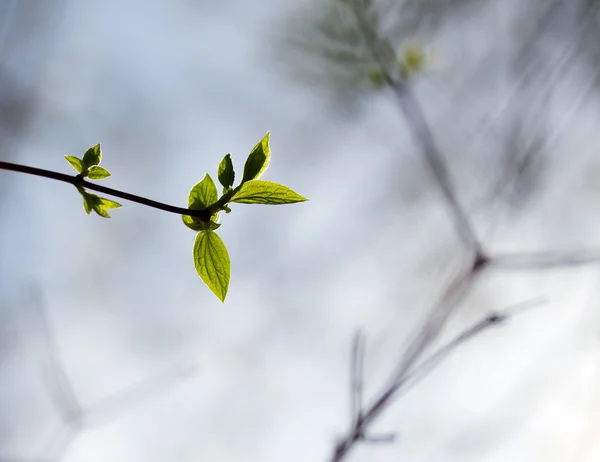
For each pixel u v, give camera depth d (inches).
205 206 31.1
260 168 31.1
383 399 35.3
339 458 34.9
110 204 30.7
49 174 30.4
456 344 35.5
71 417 46.8
